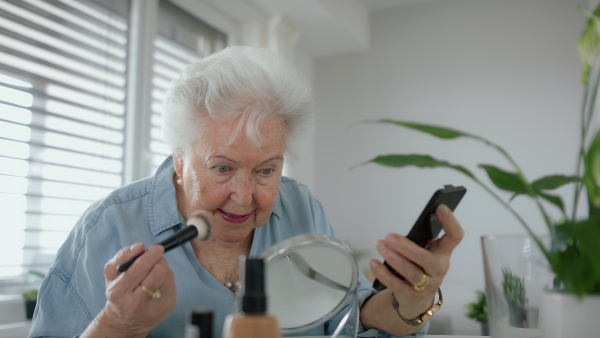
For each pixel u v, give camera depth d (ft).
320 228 3.87
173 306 2.26
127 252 2.17
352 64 11.13
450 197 2.37
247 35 9.14
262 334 1.34
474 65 10.15
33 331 2.95
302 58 11.00
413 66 10.62
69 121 5.92
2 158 5.21
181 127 2.84
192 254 3.15
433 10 10.61
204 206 2.83
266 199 2.89
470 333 9.09
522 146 9.61
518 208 9.30
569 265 1.68
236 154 2.72
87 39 6.22
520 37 9.88
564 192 9.00
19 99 5.41
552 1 9.74
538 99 9.62
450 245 2.38
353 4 10.26
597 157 1.67
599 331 1.69
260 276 1.40
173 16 7.78
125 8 6.75
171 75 7.56
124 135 6.62
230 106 2.71
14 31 5.42
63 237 5.82
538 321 1.88
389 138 10.59
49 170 5.67
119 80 6.61
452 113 10.20
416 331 3.05
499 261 1.99
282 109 2.87
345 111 11.05
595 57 1.86
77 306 2.98
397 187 10.36
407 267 2.37
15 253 5.35
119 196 3.33
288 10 9.02
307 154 10.78
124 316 2.14
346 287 2.22
